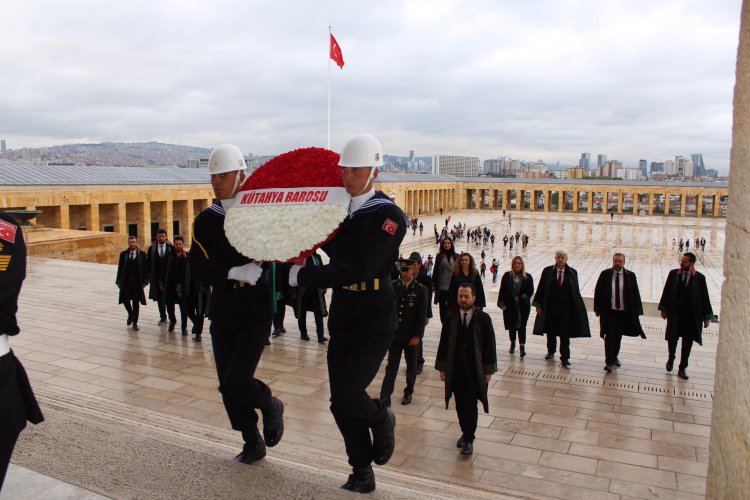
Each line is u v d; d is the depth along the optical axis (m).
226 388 4.17
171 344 12.38
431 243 68.56
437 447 7.53
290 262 4.15
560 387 9.99
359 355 3.78
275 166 3.98
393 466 6.93
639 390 9.87
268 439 4.52
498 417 8.57
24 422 3.07
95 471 3.76
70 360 11.04
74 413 6.15
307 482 3.76
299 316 12.69
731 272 2.21
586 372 10.91
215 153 4.12
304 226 3.62
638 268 51.38
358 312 3.79
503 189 126.44
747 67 2.10
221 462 3.99
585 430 8.10
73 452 4.03
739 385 2.12
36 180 39.62
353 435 3.89
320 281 3.60
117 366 10.72
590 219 104.75
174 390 9.44
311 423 8.14
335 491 3.66
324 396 9.25
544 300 11.39
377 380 10.32
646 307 16.89
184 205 53.22
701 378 10.61
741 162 2.13
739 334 2.13
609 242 72.88
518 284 11.88
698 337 10.36
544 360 11.77
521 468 6.92
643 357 12.12
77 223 42.34
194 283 12.66
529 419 8.50
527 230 86.62
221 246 4.16
